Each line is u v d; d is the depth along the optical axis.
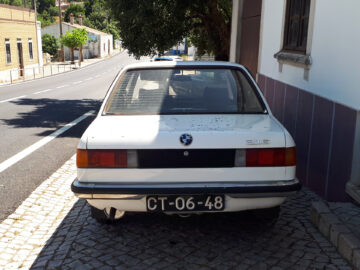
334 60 4.68
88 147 3.27
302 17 5.98
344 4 4.47
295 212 4.43
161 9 12.96
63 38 52.50
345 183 4.32
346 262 3.33
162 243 3.78
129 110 3.94
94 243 3.79
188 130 3.31
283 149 3.28
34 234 4.05
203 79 4.17
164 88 4.12
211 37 14.38
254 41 9.68
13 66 32.03
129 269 3.31
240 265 3.34
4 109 14.33
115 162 3.24
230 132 3.27
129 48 14.09
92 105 15.85
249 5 10.36
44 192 5.34
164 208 3.33
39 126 10.73
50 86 25.48
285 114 6.41
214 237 3.88
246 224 4.16
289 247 3.63
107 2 13.17
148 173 3.24
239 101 4.03
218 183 3.25
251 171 3.26
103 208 3.50
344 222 3.70
